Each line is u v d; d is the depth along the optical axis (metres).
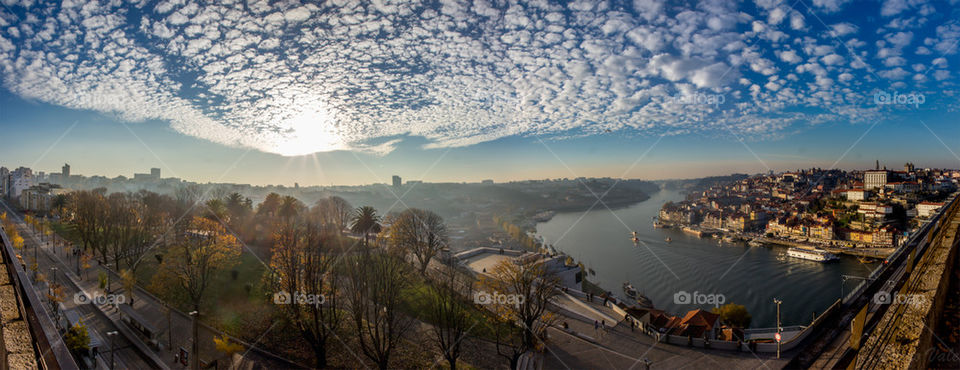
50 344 6.59
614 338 49.41
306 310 38.28
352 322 43.50
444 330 45.19
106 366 37.47
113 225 78.88
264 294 49.91
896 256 47.88
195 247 54.56
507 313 46.56
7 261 10.63
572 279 83.56
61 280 64.81
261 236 80.69
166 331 43.56
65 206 126.75
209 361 36.66
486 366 39.97
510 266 51.06
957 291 14.78
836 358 32.91
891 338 11.11
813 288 132.12
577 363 42.22
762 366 35.94
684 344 46.25
